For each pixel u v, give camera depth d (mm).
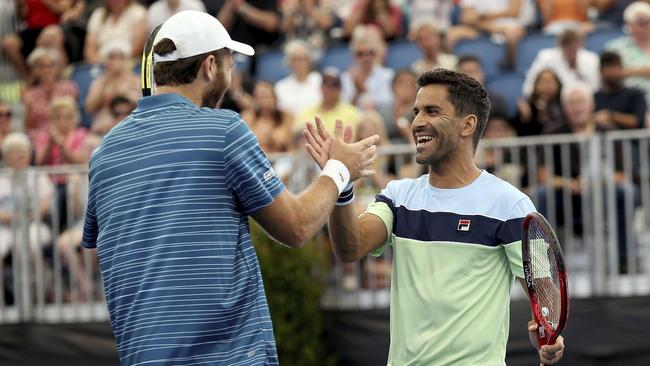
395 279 12688
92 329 25750
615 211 24469
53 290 26312
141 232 11008
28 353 25844
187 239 10930
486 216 12344
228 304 10938
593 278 24500
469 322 12188
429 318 12305
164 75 11469
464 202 12445
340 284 25547
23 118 33094
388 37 35094
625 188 24453
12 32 38156
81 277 26000
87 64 34469
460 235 12336
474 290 12266
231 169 11008
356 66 31578
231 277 11016
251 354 11023
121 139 11336
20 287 25891
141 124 11320
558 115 27500
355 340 25344
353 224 12375
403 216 12672
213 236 10953
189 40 11352
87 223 11891
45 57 32469
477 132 12633
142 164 11117
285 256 25078
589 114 26672
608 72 27812
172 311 10859
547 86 27703
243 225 11281
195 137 11086
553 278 12406
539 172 24891
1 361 25969
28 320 25875
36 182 25828
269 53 34531
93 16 36094
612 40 32469
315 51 34625
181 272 10891
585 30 33594
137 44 35281
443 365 12234
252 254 11297
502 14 34969
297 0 36562
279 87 31703
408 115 28484
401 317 12539
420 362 12328
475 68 30031
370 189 24797
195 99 11523
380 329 25203
